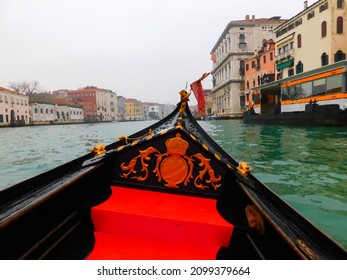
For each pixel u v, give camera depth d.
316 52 25.83
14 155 11.79
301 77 21.25
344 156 8.84
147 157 2.81
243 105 45.72
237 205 2.59
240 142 13.47
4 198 2.05
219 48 55.91
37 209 2.25
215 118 50.88
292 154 9.58
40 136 24.00
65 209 2.44
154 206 2.47
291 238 1.82
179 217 2.28
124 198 2.63
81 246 2.17
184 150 2.74
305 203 4.73
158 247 2.19
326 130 16.53
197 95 4.05
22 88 71.19
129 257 2.05
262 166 7.74
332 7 23.72
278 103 29.50
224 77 51.88
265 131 19.02
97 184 2.92
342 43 23.84
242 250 2.16
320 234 1.84
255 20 45.34
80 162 3.39
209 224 2.20
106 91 89.69
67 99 77.56
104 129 38.75
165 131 2.73
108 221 2.37
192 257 2.07
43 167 9.08
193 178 2.76
